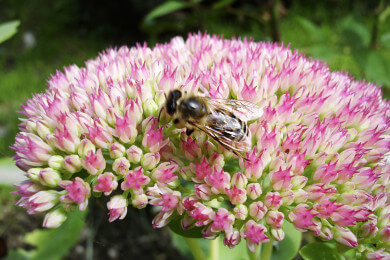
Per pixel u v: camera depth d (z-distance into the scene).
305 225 0.05
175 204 0.05
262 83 0.06
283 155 0.05
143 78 0.06
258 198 0.05
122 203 0.05
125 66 0.07
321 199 0.05
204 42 0.07
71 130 0.05
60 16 0.23
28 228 0.11
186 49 0.07
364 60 0.10
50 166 0.05
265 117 0.06
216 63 0.06
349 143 0.06
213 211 0.05
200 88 0.06
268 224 0.05
